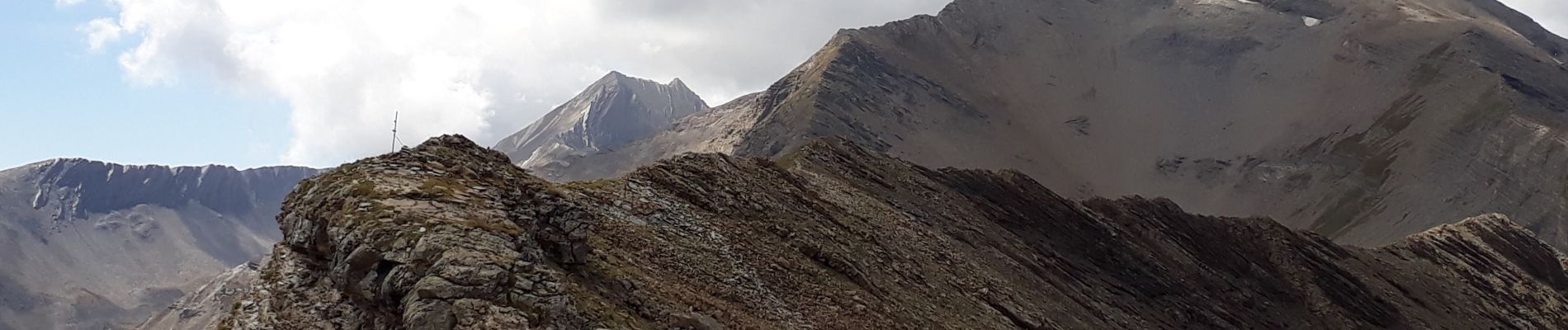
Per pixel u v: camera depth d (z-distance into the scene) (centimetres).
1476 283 17362
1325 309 13988
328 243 3719
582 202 5847
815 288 6328
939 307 7475
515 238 3750
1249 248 14912
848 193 9550
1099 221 12912
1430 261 17488
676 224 6303
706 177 7531
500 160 4616
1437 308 15750
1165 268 12738
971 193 11675
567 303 3544
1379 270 16175
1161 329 10944
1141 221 13725
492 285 3372
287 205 4044
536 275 3550
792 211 7919
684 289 5112
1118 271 11725
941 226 10044
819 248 7162
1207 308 12181
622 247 5362
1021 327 8288
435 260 3406
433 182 4012
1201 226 14800
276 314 3497
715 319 4838
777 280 6162
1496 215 19588
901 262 8106
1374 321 14450
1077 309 9856
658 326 4344
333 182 3969
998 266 9694
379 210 3653
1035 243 11175
